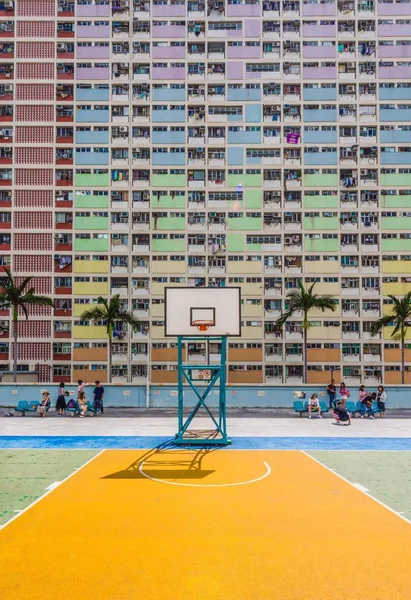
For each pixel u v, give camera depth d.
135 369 49.06
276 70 51.94
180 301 17.78
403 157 51.34
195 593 6.25
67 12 52.00
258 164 51.22
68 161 50.97
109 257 50.12
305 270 50.25
